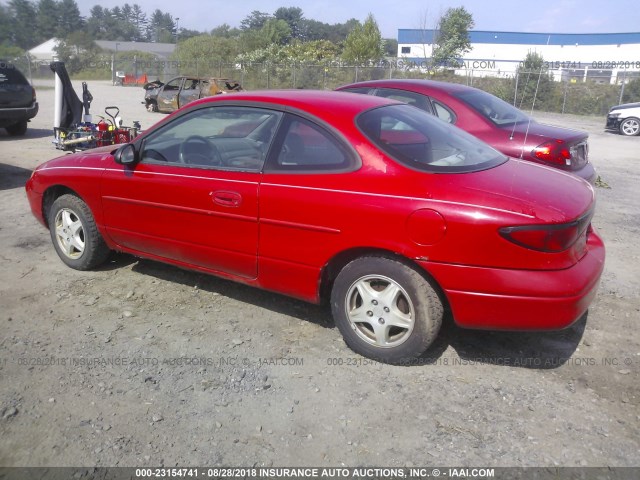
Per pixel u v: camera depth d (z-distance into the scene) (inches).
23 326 159.3
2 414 121.6
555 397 130.5
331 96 162.6
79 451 111.8
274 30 2333.9
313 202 141.5
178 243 168.4
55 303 173.6
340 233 138.7
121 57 2177.7
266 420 121.8
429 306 134.0
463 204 127.2
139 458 110.2
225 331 158.4
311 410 125.2
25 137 539.2
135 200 174.1
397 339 139.9
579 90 1032.8
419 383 135.3
